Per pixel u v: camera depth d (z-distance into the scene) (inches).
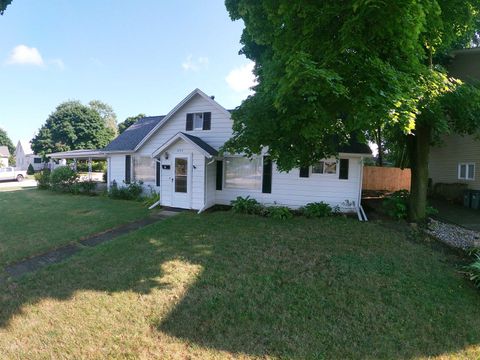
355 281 179.0
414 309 149.1
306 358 111.8
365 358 112.9
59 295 157.2
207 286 170.2
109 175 599.2
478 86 293.1
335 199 410.0
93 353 113.0
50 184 687.1
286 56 210.1
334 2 178.2
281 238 266.8
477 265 185.9
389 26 165.2
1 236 270.4
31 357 110.8
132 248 237.0
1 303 148.6
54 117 1641.2
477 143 498.3
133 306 146.6
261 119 252.1
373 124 189.6
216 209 424.5
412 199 353.1
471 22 261.1
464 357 115.2
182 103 479.2
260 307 147.9
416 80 214.5
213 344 118.8
